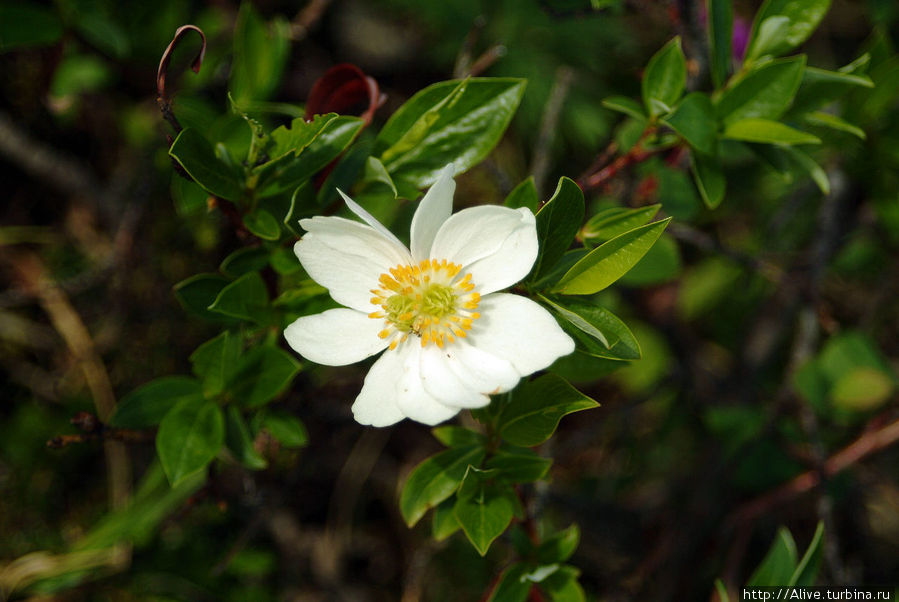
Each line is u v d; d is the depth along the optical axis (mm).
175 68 456
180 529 482
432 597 526
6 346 515
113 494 509
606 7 436
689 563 512
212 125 400
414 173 381
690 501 517
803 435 464
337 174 378
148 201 498
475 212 360
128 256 488
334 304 379
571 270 359
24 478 501
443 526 371
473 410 368
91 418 388
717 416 472
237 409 386
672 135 386
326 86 384
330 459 528
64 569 462
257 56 417
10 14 438
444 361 361
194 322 510
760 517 526
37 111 515
